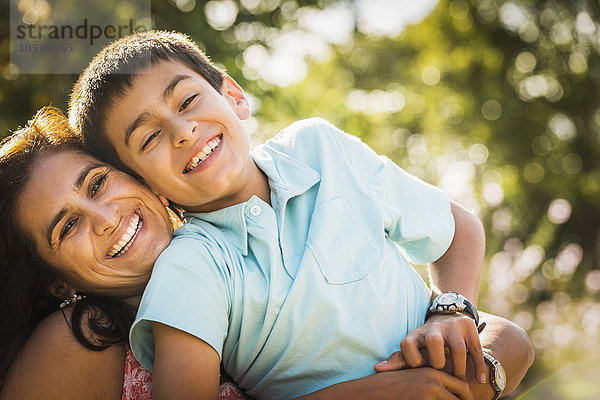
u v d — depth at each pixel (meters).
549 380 4.66
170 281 1.58
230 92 1.90
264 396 1.71
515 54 11.09
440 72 11.71
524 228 10.05
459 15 11.42
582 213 10.73
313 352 1.63
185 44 1.85
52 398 1.60
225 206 1.78
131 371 1.69
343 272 1.68
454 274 1.94
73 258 1.66
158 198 1.78
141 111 1.66
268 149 1.91
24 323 1.74
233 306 1.63
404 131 11.84
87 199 1.66
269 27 6.39
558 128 11.12
